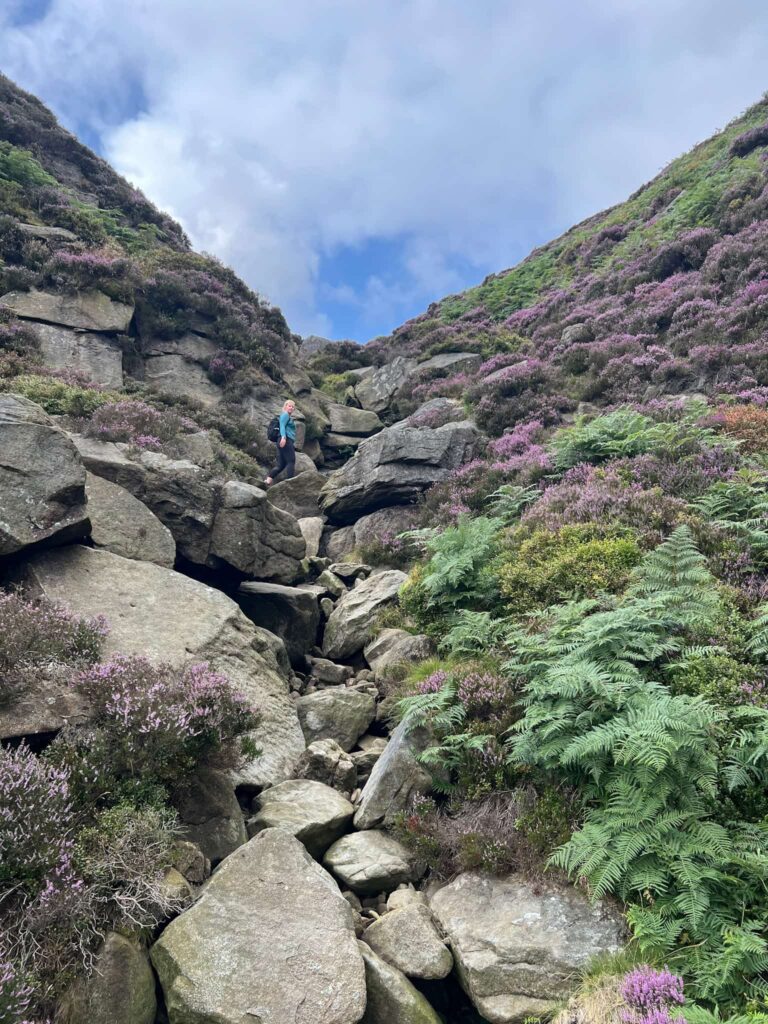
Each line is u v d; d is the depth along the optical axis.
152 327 23.09
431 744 6.26
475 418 18.73
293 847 5.12
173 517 10.55
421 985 4.59
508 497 12.52
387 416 26.89
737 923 4.00
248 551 10.95
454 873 5.30
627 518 9.46
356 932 4.84
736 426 12.71
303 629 10.47
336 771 6.78
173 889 4.54
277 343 26.61
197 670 6.18
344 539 15.73
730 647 6.23
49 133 33.75
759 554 8.20
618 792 4.86
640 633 6.12
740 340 17.95
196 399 20.83
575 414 17.64
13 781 4.30
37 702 5.43
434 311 41.25
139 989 4.06
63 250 22.66
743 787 4.80
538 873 4.88
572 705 5.43
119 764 5.08
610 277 28.58
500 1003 4.17
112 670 5.81
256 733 7.07
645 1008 3.63
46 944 3.90
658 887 4.20
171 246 32.47
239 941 4.28
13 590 7.50
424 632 9.36
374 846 5.61
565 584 8.22
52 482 8.03
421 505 15.23
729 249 22.75
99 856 4.39
